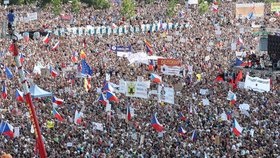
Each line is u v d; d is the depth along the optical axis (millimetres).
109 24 184625
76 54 133625
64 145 68438
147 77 113188
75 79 110562
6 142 68625
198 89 100812
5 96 92812
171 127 76375
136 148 66625
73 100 91875
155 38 164375
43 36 160750
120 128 75812
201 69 121312
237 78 101250
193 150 65625
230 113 80812
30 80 105062
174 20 197375
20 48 138875
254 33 158125
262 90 95875
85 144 68500
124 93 90438
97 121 78938
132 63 126750
